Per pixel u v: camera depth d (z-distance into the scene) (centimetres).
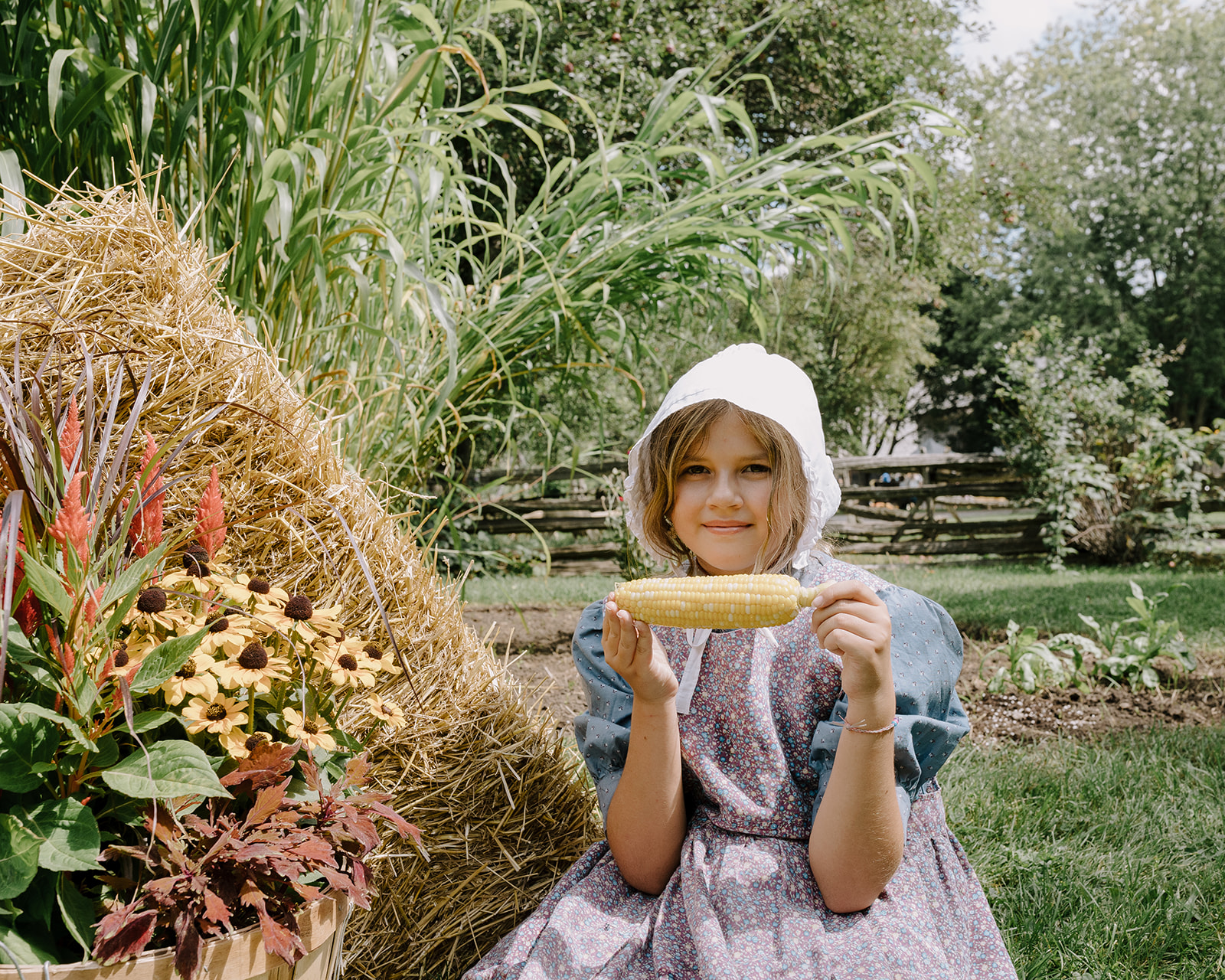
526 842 206
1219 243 2512
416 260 327
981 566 1157
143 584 138
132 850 120
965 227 1404
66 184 188
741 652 171
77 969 109
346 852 137
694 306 432
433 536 286
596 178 346
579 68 843
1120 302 2625
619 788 167
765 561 176
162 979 115
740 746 167
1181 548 1080
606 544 1091
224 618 140
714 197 333
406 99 288
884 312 1734
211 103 261
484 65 809
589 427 741
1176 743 372
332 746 142
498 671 217
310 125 275
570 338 367
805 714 166
